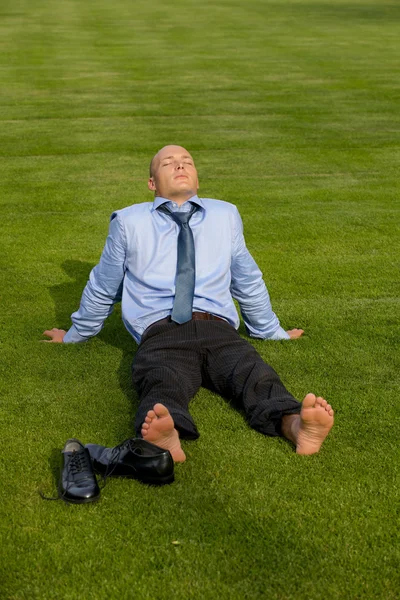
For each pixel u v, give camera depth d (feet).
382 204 21.71
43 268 16.40
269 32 73.10
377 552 7.28
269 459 8.88
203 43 64.23
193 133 31.32
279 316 13.62
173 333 9.92
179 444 8.65
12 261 16.81
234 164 26.40
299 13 92.79
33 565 7.09
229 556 7.21
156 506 7.97
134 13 90.58
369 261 16.92
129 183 23.86
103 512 7.88
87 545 7.36
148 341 9.98
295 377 11.17
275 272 16.14
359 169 25.90
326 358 11.86
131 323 10.54
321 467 8.73
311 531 7.58
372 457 8.98
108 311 11.82
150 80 45.24
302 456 8.95
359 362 11.74
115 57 55.57
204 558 7.17
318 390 10.75
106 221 19.99
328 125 33.04
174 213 10.68
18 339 12.60
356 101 38.81
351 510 7.93
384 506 8.01
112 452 8.43
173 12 92.43
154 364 9.55
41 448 9.20
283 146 29.19
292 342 12.44
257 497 8.14
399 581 6.91
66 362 11.71
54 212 20.76
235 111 36.04
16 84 43.65
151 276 10.53
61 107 36.88
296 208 21.21
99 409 10.24
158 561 7.13
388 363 11.73
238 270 11.44
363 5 104.94
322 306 14.19
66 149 28.45
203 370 9.91
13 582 6.88
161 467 8.20
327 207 21.35
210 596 6.70
